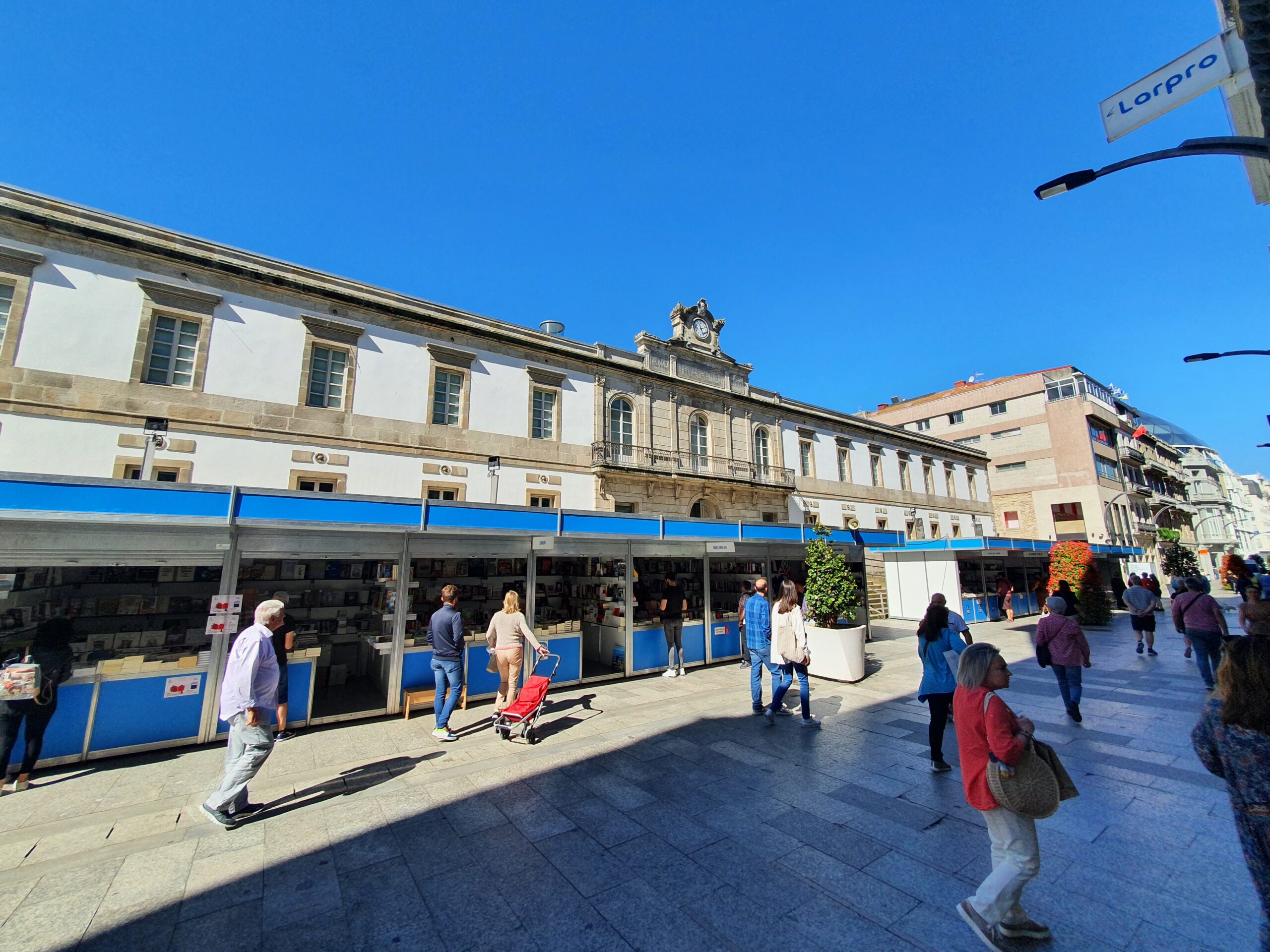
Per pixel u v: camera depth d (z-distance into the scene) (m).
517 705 6.72
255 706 4.68
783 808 4.83
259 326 14.01
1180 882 3.65
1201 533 67.31
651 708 8.23
